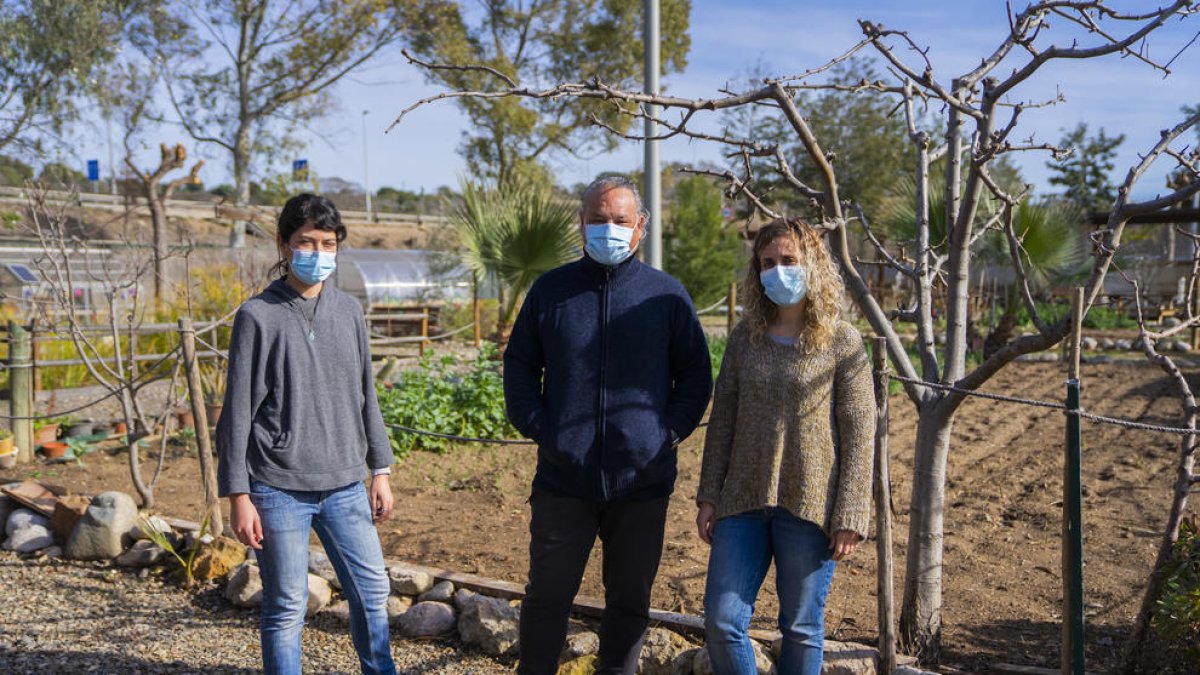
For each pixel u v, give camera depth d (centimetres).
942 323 1667
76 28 2125
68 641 399
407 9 2744
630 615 301
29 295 1054
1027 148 327
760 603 424
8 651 387
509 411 298
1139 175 314
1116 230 314
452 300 2095
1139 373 1298
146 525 493
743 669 272
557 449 288
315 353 301
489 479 684
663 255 2542
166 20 2544
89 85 2167
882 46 330
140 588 465
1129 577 463
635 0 2838
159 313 1164
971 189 342
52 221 692
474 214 1318
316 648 391
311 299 305
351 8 2762
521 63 2922
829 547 274
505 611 395
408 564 448
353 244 3928
